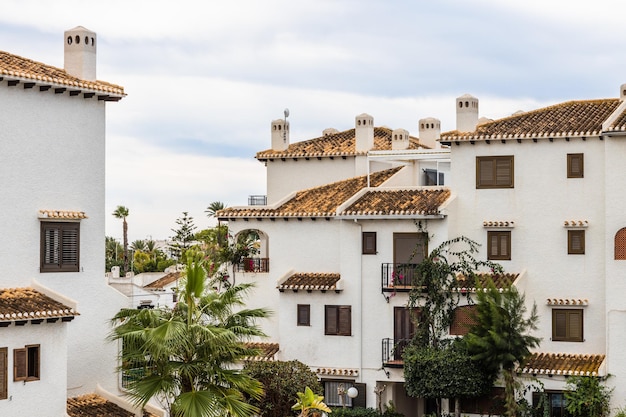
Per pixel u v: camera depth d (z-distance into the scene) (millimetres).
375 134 66250
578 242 48562
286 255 53656
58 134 42062
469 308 48281
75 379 42406
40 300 38938
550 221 48969
